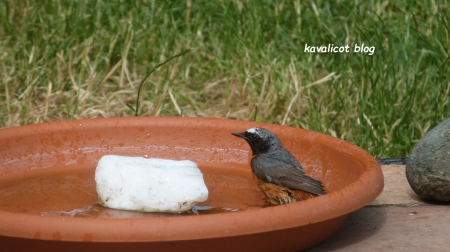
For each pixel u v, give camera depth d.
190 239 5.69
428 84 12.57
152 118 9.05
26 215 5.73
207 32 14.98
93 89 13.12
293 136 8.70
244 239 6.04
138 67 13.90
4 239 5.95
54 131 8.73
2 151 8.39
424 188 8.16
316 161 8.45
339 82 12.78
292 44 13.70
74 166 8.70
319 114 12.27
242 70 13.25
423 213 7.98
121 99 13.06
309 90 12.62
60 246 5.87
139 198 7.14
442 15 13.38
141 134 9.00
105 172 7.29
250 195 8.00
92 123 8.89
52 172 8.49
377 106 12.01
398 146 11.48
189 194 7.06
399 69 13.02
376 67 12.72
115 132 8.95
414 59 13.38
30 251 5.98
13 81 13.03
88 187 8.00
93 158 8.82
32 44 14.05
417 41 13.59
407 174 8.38
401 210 8.11
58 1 14.73
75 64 13.52
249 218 5.85
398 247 6.99
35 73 13.05
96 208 7.28
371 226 7.59
